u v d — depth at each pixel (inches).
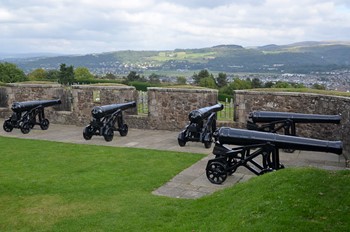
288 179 213.0
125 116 519.5
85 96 536.4
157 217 209.2
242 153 274.8
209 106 441.7
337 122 343.6
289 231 156.9
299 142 261.0
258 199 195.2
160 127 503.2
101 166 319.9
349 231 152.4
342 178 206.1
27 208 228.2
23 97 594.9
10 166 321.1
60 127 532.4
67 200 239.6
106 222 205.2
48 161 337.7
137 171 304.3
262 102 439.2
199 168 315.0
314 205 176.6
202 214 204.2
